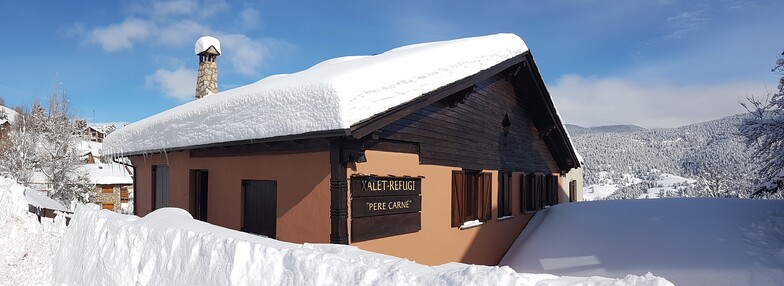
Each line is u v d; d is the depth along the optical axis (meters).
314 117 5.61
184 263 4.08
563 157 14.39
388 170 6.67
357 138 5.53
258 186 7.58
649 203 10.34
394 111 6.00
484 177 9.34
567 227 9.98
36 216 9.67
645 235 8.40
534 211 12.08
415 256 7.14
